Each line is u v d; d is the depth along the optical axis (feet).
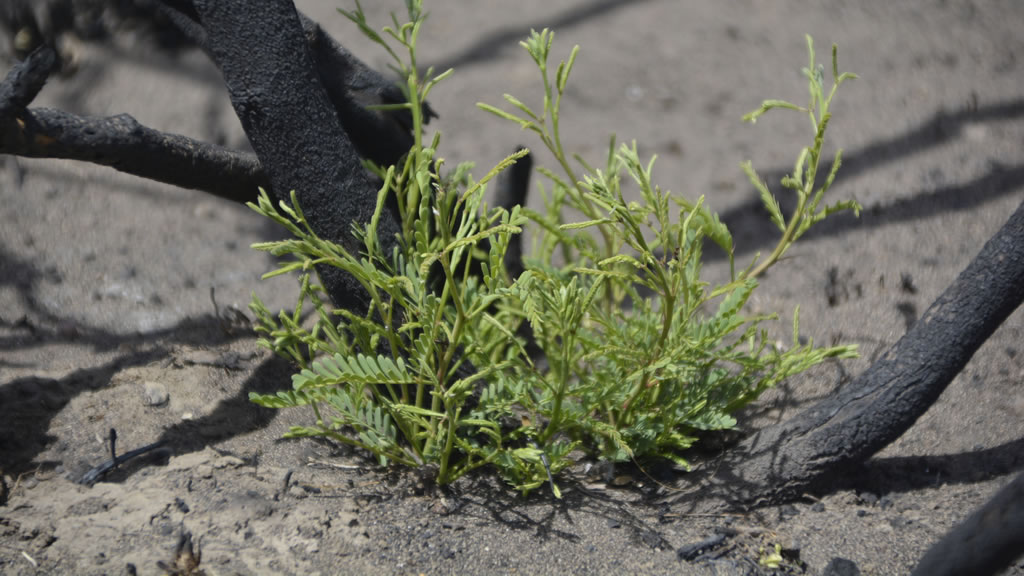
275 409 13.12
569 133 21.34
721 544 10.77
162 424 12.59
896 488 11.82
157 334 14.66
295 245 10.18
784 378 12.71
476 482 11.89
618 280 12.89
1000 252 10.75
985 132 20.21
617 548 10.75
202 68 21.86
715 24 25.70
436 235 12.75
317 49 12.53
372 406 11.71
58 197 18.51
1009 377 13.79
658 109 22.31
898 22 25.05
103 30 21.86
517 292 10.32
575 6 26.96
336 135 11.35
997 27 24.49
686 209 12.00
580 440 11.78
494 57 24.30
